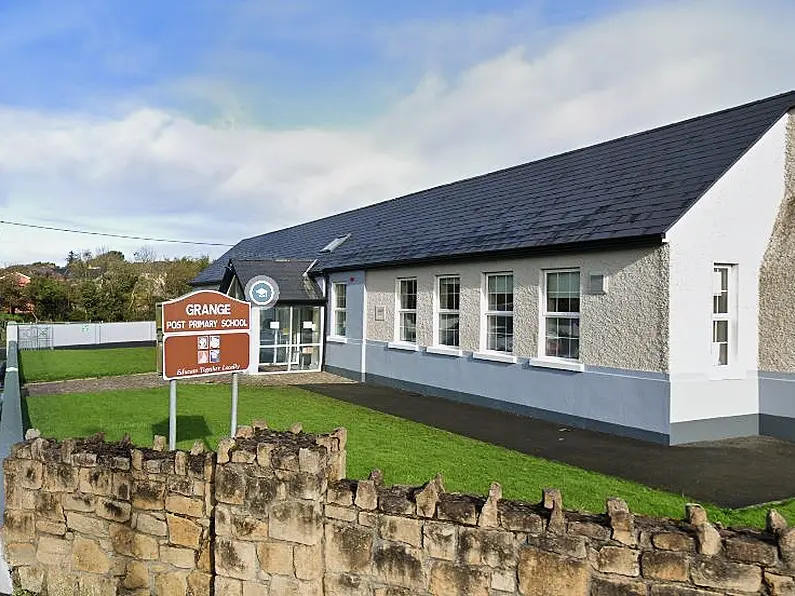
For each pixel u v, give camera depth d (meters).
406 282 17.02
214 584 4.62
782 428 10.61
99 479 5.19
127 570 5.07
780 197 11.30
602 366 11.16
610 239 10.71
